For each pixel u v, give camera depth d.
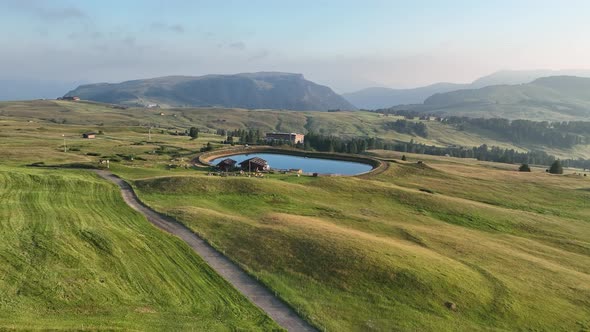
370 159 150.25
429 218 74.81
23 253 37.34
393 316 34.69
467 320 35.12
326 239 49.25
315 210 71.88
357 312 35.00
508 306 37.75
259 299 36.28
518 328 34.62
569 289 43.53
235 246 47.72
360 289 38.88
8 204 54.44
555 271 48.88
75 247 40.72
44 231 44.06
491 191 109.19
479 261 49.91
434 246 55.16
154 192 74.38
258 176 104.25
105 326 28.16
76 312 29.83
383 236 58.03
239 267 42.56
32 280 32.88
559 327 35.41
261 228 53.66
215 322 31.36
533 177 135.88
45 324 27.20
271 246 47.44
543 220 79.94
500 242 62.22
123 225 51.66
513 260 51.62
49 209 54.41
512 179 128.88
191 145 179.12
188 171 109.06
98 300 32.00
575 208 96.56
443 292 39.06
